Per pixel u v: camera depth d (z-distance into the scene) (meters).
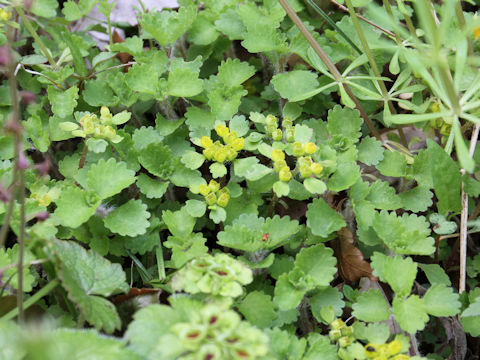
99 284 0.25
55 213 0.27
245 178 0.29
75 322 0.26
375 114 0.33
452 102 0.26
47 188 0.29
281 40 0.31
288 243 0.29
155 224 0.28
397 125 0.31
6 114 0.32
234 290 0.24
